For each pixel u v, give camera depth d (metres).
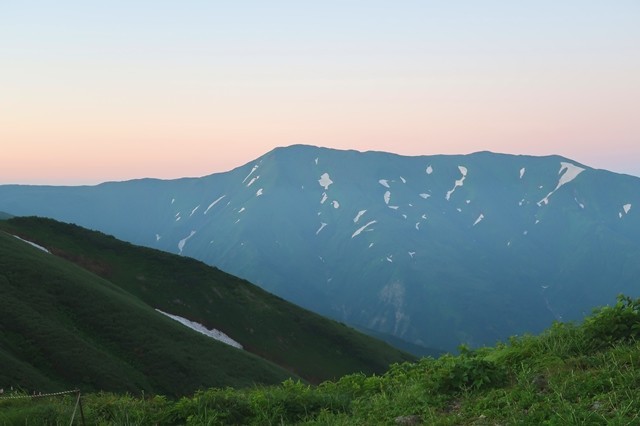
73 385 51.22
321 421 9.72
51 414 10.88
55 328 59.19
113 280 101.69
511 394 8.18
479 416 7.93
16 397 12.82
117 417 10.84
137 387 55.12
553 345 10.03
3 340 54.25
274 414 10.34
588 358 8.91
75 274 77.88
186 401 11.15
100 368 54.75
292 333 108.38
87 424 10.66
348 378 13.02
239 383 63.88
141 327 67.94
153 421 10.87
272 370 73.25
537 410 7.28
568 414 6.72
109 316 67.75
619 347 8.95
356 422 9.23
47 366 52.81
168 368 61.19
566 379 8.15
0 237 81.44
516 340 11.26
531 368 9.37
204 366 64.50
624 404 6.70
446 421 8.00
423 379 10.67
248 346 98.88
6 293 63.88
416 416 8.77
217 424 10.28
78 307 67.25
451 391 9.52
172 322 77.50
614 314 9.95
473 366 9.62
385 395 10.46
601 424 6.39
